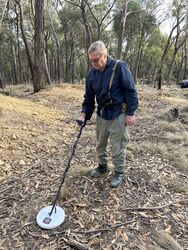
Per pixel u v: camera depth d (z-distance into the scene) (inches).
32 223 110.3
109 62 110.9
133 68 1563.7
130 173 141.9
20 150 177.2
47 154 177.2
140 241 100.4
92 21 1044.5
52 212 112.3
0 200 126.7
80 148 185.0
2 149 174.2
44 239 102.5
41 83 444.8
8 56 1354.6
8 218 114.3
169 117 264.7
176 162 163.0
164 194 127.6
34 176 146.6
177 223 110.0
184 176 147.7
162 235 102.0
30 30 1013.8
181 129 231.8
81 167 148.1
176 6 861.8
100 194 124.6
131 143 192.9
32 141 191.8
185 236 104.0
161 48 1350.9
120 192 126.0
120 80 111.7
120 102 115.1
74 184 132.0
